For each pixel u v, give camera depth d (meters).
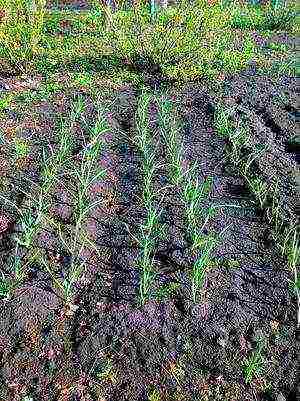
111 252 1.48
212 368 1.15
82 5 5.26
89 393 1.09
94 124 2.15
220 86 2.75
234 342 1.20
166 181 1.82
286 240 1.46
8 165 1.87
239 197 1.75
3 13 2.80
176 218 1.61
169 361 1.16
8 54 2.85
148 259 1.38
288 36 4.25
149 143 2.07
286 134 2.25
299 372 1.14
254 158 1.91
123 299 1.30
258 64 3.24
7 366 1.15
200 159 1.98
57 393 1.09
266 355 1.18
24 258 1.41
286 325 1.25
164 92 2.66
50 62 3.03
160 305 1.28
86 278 1.39
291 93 2.70
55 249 1.46
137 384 1.11
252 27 4.55
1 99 2.46
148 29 3.02
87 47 3.35
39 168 1.85
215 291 1.34
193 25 2.81
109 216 1.64
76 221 1.50
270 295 1.33
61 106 2.41
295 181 1.84
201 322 1.25
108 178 1.84
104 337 1.20
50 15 4.46
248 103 2.54
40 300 1.29
